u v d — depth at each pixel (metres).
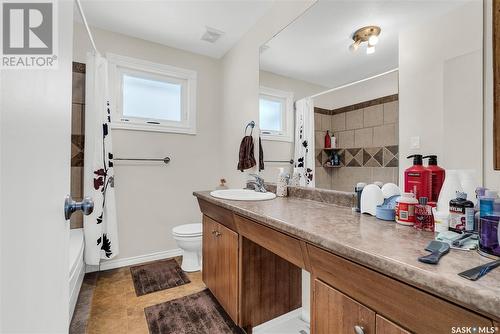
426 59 1.04
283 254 1.00
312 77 1.60
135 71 2.43
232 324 1.51
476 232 0.73
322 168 1.53
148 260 2.46
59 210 0.63
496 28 0.74
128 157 2.37
